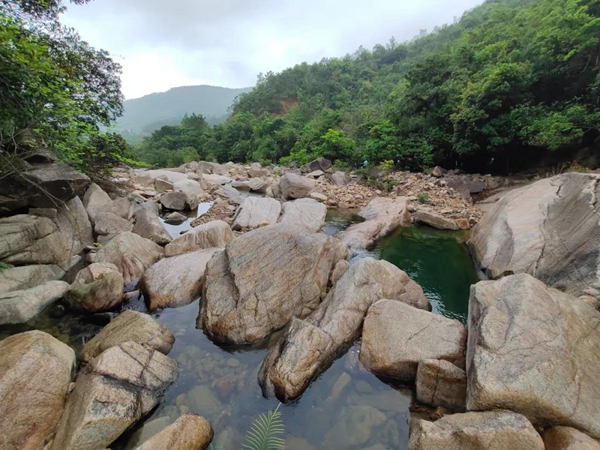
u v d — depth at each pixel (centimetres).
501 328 417
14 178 750
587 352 394
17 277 662
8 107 631
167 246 871
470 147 2019
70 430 344
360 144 3042
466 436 324
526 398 347
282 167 3369
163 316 631
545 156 1930
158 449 333
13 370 364
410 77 2630
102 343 504
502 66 1847
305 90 8381
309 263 662
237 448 378
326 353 495
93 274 673
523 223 837
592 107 1684
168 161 5444
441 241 1140
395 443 383
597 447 307
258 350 544
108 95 1298
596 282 524
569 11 1808
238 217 1245
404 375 474
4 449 331
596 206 656
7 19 645
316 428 405
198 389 459
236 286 606
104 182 1227
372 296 602
